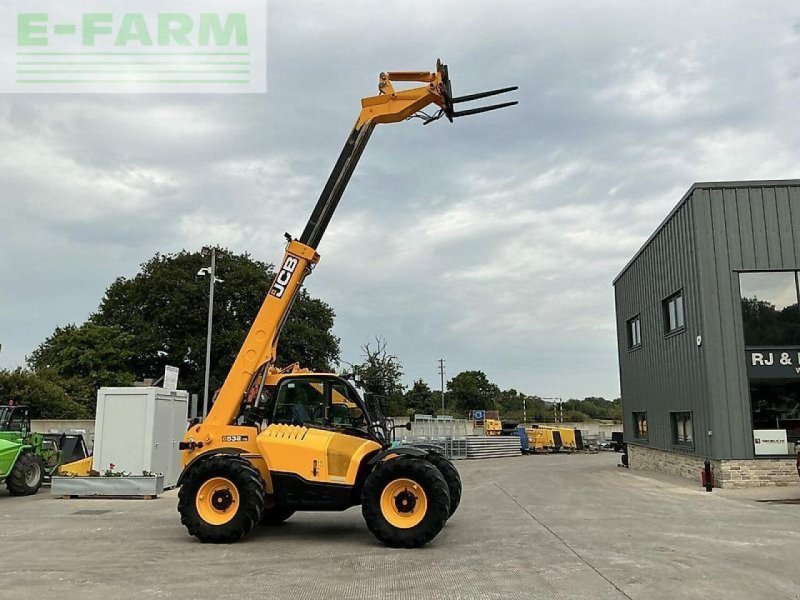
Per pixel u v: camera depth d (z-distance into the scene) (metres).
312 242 9.95
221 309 45.69
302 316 48.31
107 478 14.27
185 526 9.58
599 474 21.30
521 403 84.81
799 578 6.67
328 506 8.92
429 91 10.00
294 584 6.51
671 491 15.16
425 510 8.27
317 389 9.49
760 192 16.08
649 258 21.70
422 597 6.03
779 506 12.26
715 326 15.74
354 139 10.11
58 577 6.83
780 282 15.84
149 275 46.34
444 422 35.91
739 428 15.37
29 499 14.18
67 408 32.56
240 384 9.47
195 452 9.30
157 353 45.81
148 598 6.03
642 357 23.17
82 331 42.53
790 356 15.53
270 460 8.95
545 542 8.69
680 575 6.80
